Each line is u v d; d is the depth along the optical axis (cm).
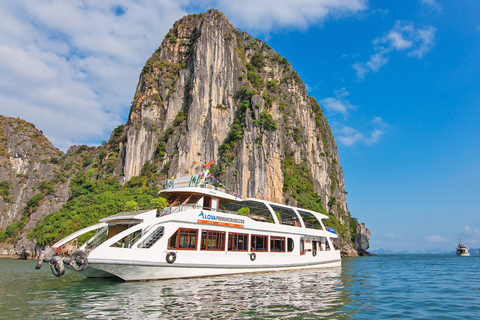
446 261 6072
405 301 1362
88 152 12850
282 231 2291
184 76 9919
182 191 2006
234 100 9488
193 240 1805
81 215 6056
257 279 1838
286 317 1033
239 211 2309
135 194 7250
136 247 1598
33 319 980
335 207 10631
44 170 11669
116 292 1382
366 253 11819
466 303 1328
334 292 1525
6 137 12338
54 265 1641
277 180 8625
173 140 8744
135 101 10144
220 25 10194
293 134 10300
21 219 9419
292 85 11162
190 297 1287
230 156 8431
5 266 3672
